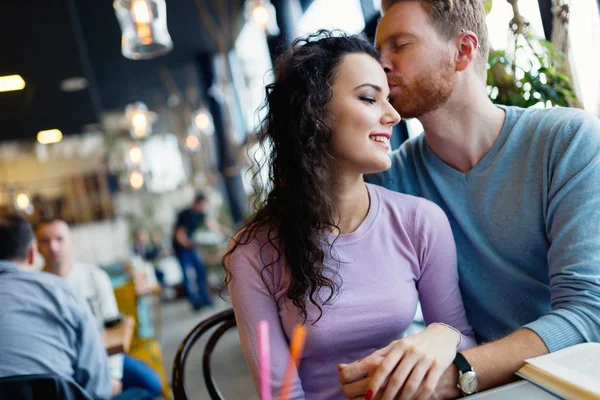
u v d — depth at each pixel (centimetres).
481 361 89
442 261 111
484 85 119
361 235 108
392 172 135
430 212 112
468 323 124
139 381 266
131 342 324
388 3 118
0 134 640
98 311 261
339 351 105
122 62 804
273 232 108
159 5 384
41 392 148
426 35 113
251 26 603
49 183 998
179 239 737
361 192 110
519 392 77
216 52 873
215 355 451
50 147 984
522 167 113
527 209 112
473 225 120
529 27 138
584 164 104
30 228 209
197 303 725
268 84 110
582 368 77
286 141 105
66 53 425
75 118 629
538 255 114
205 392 364
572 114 110
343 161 104
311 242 102
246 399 336
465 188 120
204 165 895
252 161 121
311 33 112
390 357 86
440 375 85
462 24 113
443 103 116
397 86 116
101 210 1007
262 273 107
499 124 117
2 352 180
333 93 102
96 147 1020
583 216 102
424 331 92
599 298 95
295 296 102
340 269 105
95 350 200
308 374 107
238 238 111
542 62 137
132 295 330
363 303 104
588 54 151
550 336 92
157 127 1184
